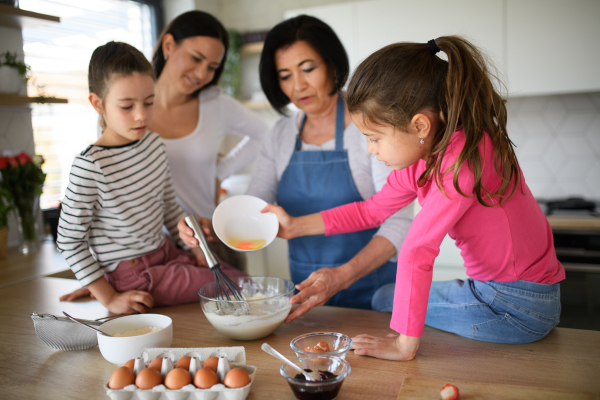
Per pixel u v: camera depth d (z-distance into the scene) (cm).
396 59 86
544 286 95
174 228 148
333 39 140
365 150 149
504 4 247
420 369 86
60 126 234
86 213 119
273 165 167
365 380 82
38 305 127
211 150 183
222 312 102
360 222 128
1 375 89
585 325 226
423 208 89
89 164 117
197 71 163
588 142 275
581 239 226
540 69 248
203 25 159
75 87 243
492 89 86
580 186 279
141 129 123
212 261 113
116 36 281
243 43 334
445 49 85
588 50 239
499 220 92
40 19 180
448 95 82
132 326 100
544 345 95
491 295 96
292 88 146
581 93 272
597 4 235
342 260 153
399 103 84
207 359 80
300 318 115
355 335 102
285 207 159
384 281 153
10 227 203
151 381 75
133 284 125
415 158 90
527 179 289
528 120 284
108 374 88
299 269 159
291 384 74
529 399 71
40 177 187
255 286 121
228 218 126
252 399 76
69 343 98
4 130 197
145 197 129
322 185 152
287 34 139
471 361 89
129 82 116
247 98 354
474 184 84
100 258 126
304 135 160
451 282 107
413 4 262
